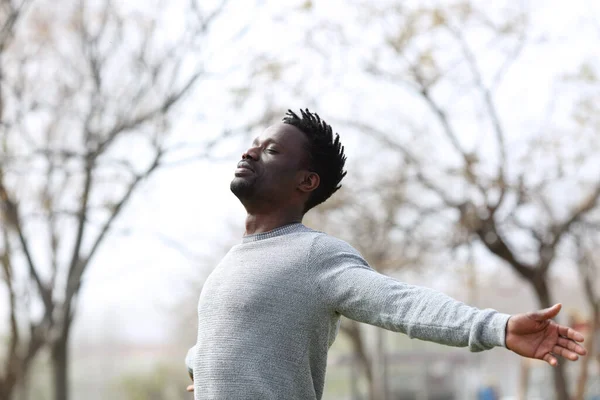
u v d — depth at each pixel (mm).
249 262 2980
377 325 2729
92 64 11281
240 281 2928
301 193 3160
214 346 2887
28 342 12953
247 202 3133
